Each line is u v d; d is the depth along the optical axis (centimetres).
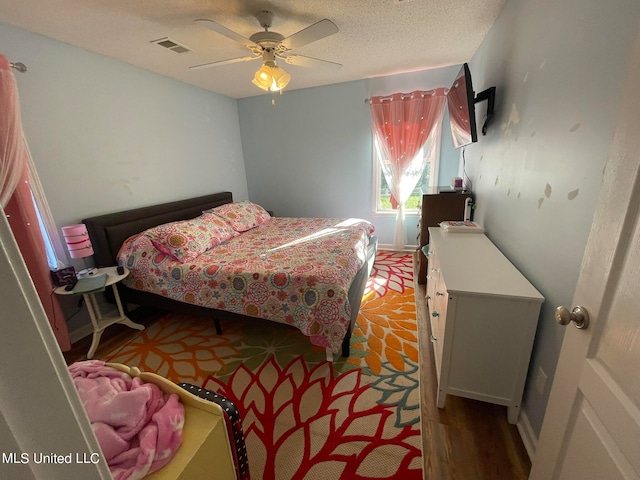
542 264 126
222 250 252
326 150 406
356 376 178
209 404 90
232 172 418
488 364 134
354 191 413
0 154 164
